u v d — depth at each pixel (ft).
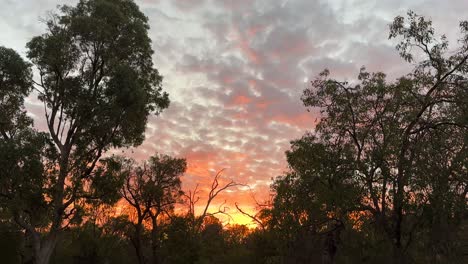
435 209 55.26
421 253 64.75
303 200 74.38
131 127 118.42
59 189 102.12
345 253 79.00
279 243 105.19
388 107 66.18
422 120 62.28
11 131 113.19
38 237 102.37
